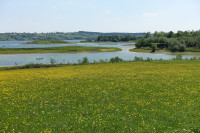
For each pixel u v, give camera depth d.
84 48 167.00
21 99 18.91
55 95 20.36
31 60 99.12
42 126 11.85
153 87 23.30
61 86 25.22
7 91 22.80
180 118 12.61
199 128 10.59
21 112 14.84
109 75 34.91
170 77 30.84
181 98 17.84
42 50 150.75
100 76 33.84
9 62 91.12
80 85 25.62
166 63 59.06
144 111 14.41
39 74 39.34
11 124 12.20
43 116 13.80
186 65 51.78
